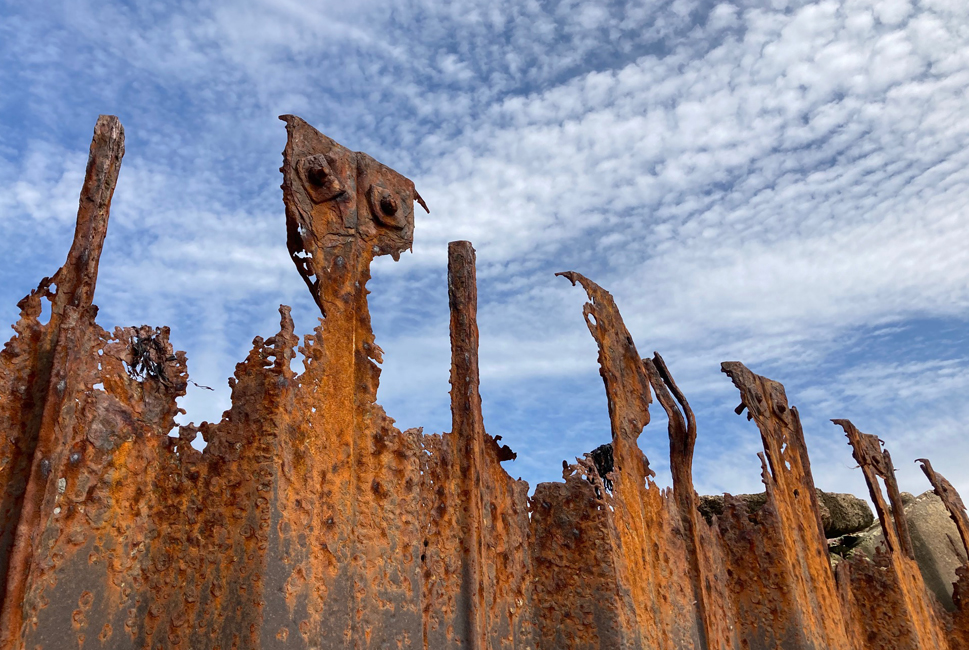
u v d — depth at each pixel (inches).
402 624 232.2
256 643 189.6
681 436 389.7
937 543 627.8
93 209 196.1
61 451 178.2
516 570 299.0
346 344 241.8
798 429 487.2
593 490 316.2
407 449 252.8
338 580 215.8
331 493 223.0
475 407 287.6
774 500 423.5
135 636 194.2
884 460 564.7
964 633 529.3
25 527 168.6
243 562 198.5
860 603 498.9
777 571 408.2
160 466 210.7
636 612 309.0
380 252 263.3
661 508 355.9
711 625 363.9
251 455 209.2
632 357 368.8
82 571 185.6
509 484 306.7
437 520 266.1
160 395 216.1
